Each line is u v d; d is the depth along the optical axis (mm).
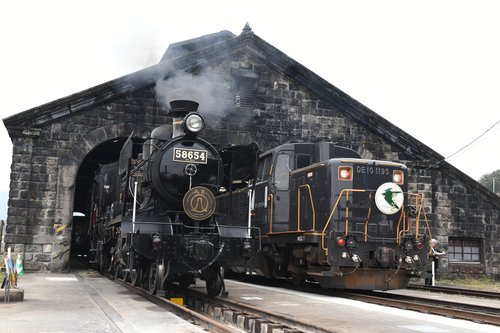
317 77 20578
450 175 21812
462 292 14641
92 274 17844
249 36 20156
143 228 10586
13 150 18125
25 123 18188
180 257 10492
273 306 10398
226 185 13492
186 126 11680
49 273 17562
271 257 15414
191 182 11609
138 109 19219
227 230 11133
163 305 9852
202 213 11117
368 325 8094
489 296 13648
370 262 12422
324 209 12766
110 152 25578
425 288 16359
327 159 14234
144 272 11906
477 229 21750
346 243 12258
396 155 21516
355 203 12672
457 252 21891
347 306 10586
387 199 12688
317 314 9312
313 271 13125
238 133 20078
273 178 14625
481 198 21953
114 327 6969
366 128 21328
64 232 18094
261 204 15266
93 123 18828
